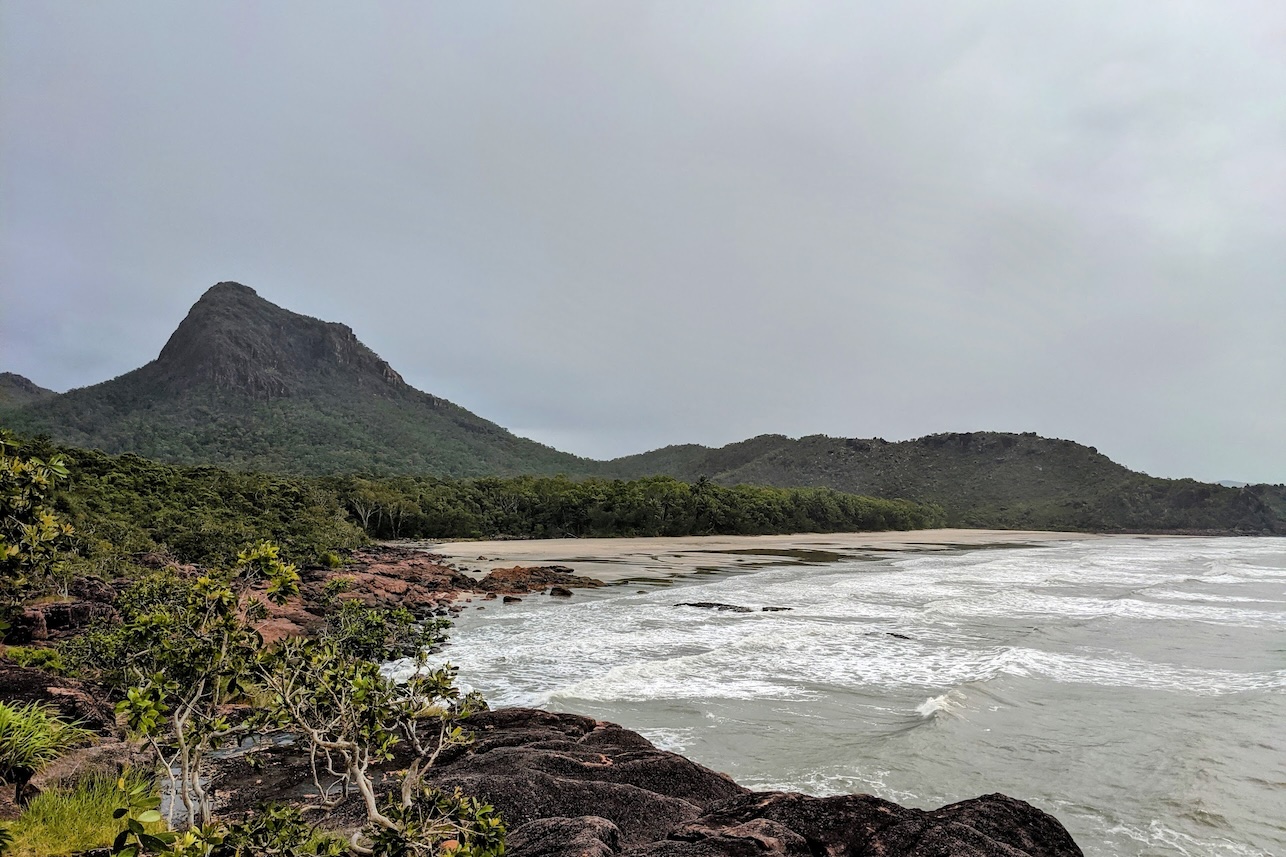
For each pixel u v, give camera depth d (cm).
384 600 3077
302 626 2188
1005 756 1289
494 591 3762
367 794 596
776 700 1658
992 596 3581
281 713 671
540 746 1105
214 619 716
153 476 5397
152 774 940
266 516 5506
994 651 2189
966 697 1628
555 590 3616
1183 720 1499
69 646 1422
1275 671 1941
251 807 936
